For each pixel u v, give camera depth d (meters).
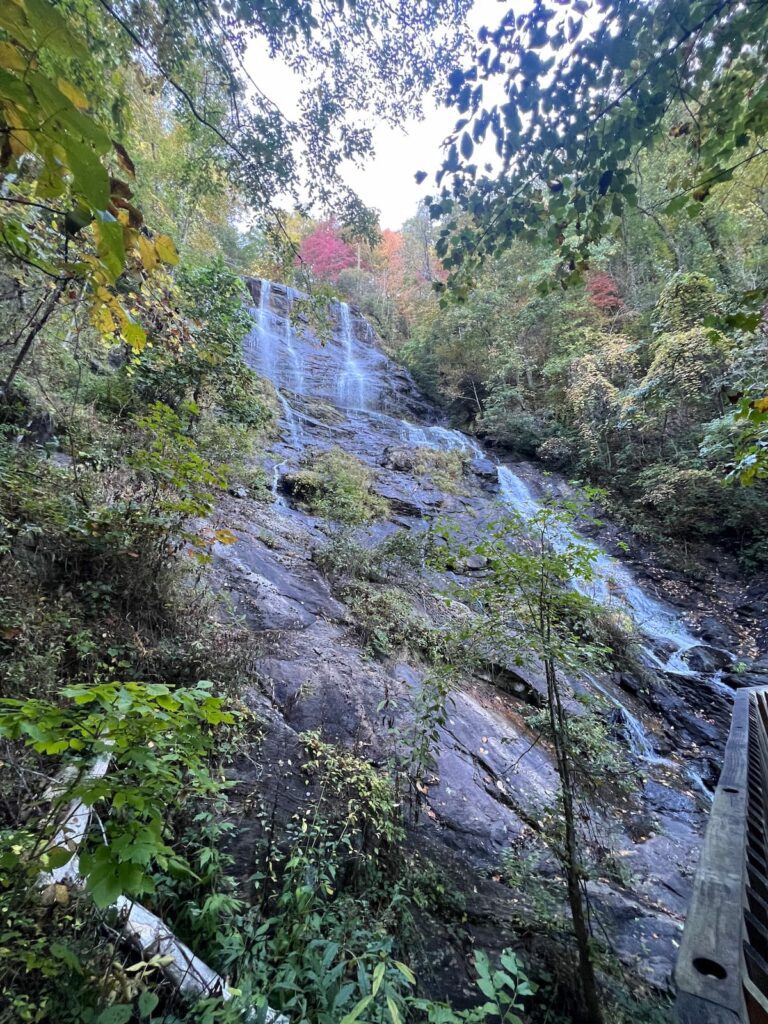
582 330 13.05
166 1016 1.16
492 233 2.42
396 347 22.12
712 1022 0.85
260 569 4.95
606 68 1.83
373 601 5.09
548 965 1.94
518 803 3.28
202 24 2.87
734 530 9.29
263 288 17.80
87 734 0.94
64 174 0.68
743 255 10.46
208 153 3.84
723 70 1.83
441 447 13.28
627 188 2.08
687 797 4.19
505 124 2.03
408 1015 1.53
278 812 2.29
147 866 0.82
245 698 3.03
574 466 12.37
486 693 4.61
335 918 1.73
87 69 2.34
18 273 2.70
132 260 2.36
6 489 2.93
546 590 2.17
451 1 3.07
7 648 2.21
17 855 1.10
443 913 2.15
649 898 2.74
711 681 6.53
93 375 5.02
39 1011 1.03
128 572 2.97
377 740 3.26
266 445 9.26
